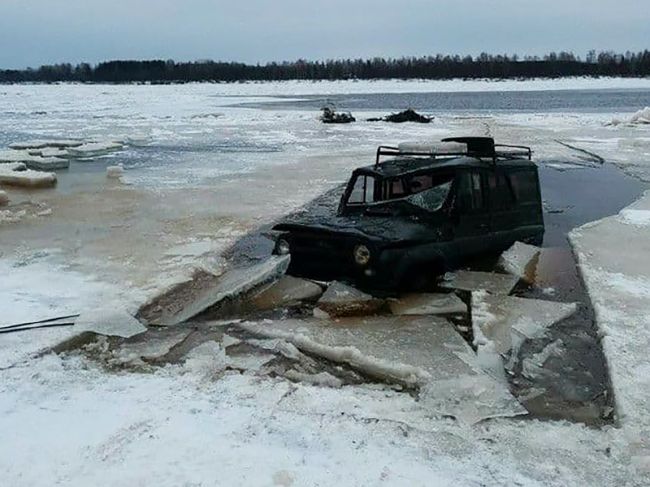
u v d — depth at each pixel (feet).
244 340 22.45
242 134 110.93
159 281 29.19
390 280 25.86
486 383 18.97
